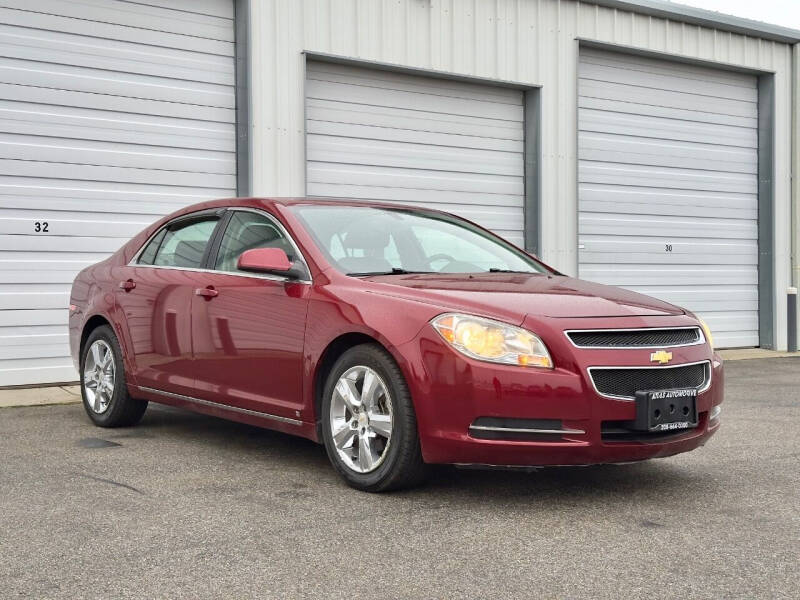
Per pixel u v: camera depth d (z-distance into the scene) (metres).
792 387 8.53
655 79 12.42
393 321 3.89
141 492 4.00
